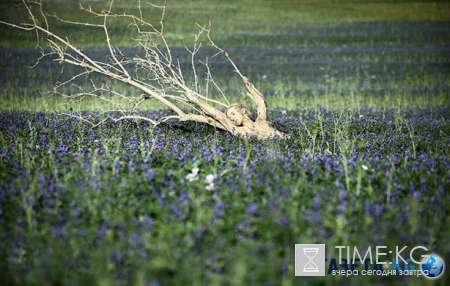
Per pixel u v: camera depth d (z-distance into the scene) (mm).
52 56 48781
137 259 9969
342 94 38156
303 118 25094
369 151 18047
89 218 11695
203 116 20000
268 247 10234
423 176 14312
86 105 29688
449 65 49812
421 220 11672
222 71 46031
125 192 12891
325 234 10820
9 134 19703
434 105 33375
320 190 13023
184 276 9609
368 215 11641
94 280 9555
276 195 12266
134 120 21859
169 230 11070
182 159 15453
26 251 10758
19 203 12312
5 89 37938
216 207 11586
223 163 15477
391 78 44500
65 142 18469
